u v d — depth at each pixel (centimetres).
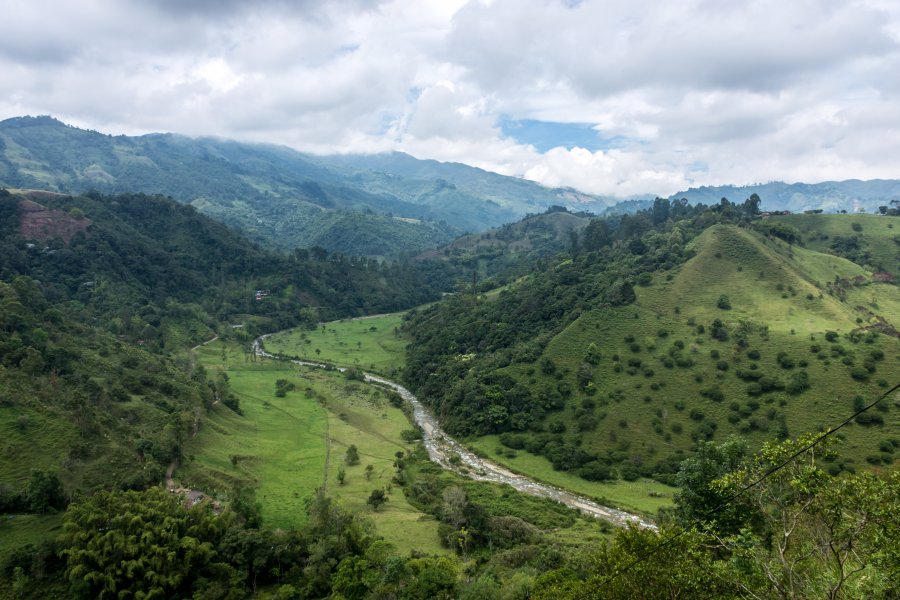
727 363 11100
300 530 7119
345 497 9044
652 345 12350
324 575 6272
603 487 9681
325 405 14500
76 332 12444
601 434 10912
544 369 12925
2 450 7150
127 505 6253
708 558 2783
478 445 11962
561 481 10062
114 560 5625
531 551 6969
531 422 11875
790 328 11662
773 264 13975
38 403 8169
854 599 2325
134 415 9594
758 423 9644
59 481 6744
